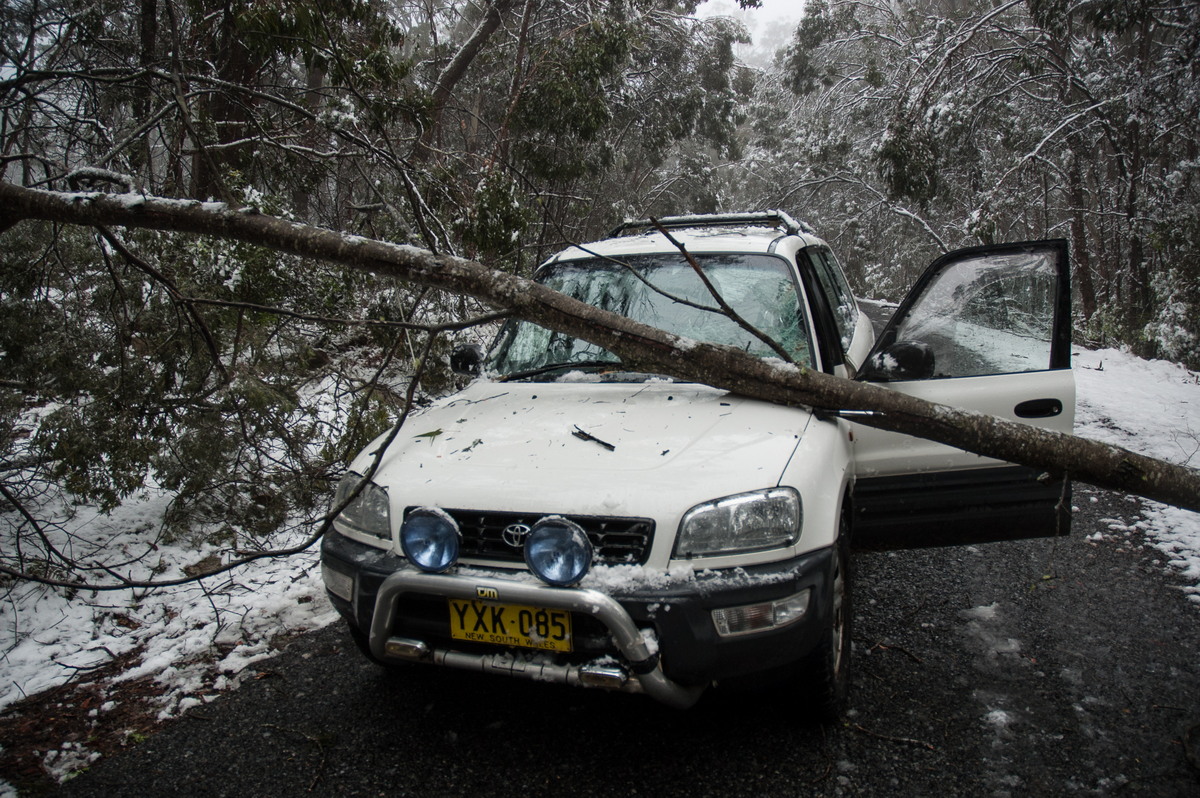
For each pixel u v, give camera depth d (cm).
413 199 482
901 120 1331
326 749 255
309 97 768
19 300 416
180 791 237
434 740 258
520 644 225
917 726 256
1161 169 1466
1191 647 303
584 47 902
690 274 354
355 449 436
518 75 922
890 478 308
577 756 246
